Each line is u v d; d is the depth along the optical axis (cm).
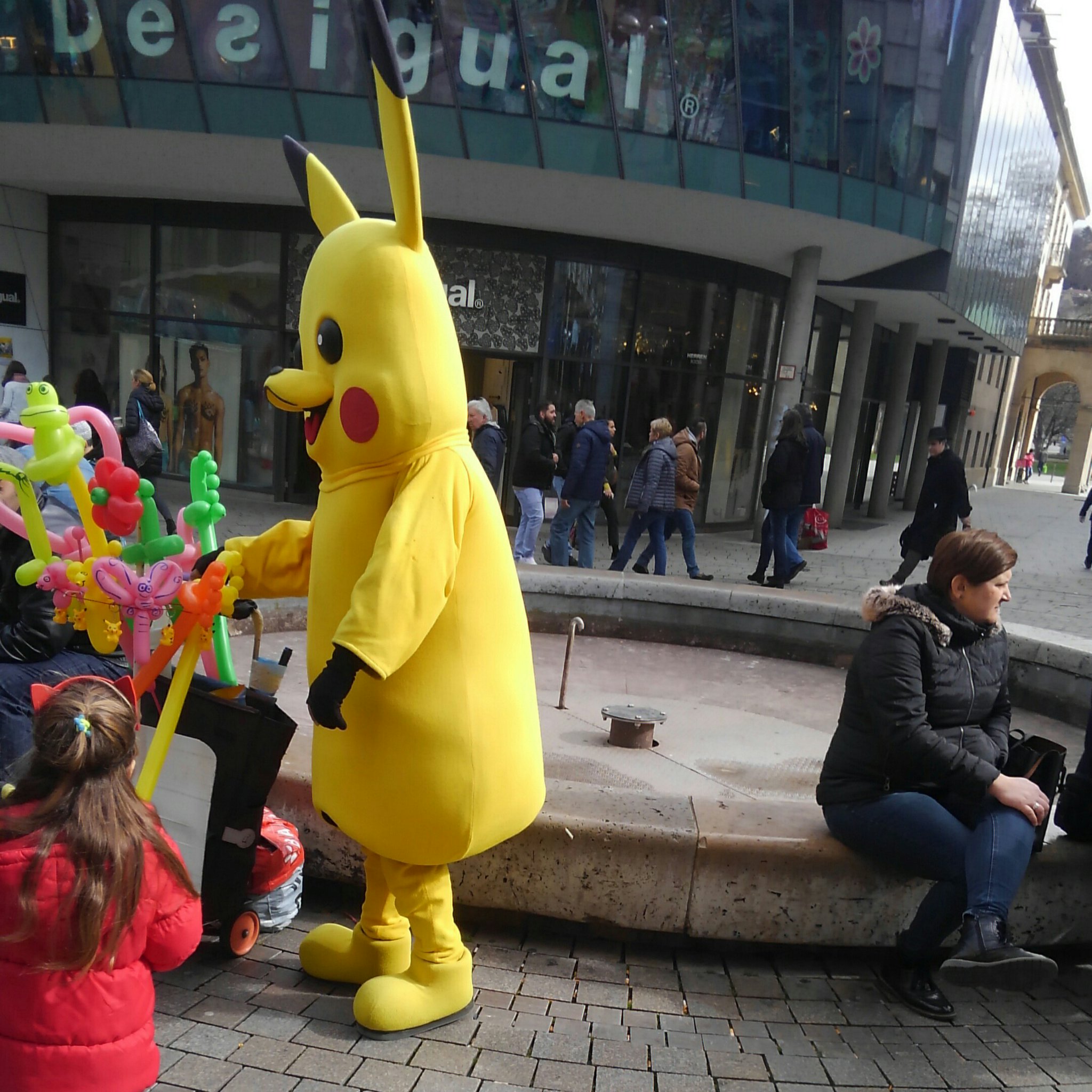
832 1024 279
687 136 1230
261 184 1348
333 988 276
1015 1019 289
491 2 1150
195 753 264
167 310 1516
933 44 1320
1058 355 4850
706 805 320
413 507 229
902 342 2192
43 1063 170
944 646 297
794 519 1076
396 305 234
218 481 278
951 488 1008
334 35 1166
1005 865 271
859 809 295
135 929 174
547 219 1382
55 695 177
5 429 247
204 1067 236
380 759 241
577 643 721
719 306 1597
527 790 258
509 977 289
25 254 1520
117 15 1164
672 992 289
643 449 1555
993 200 1923
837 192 1323
